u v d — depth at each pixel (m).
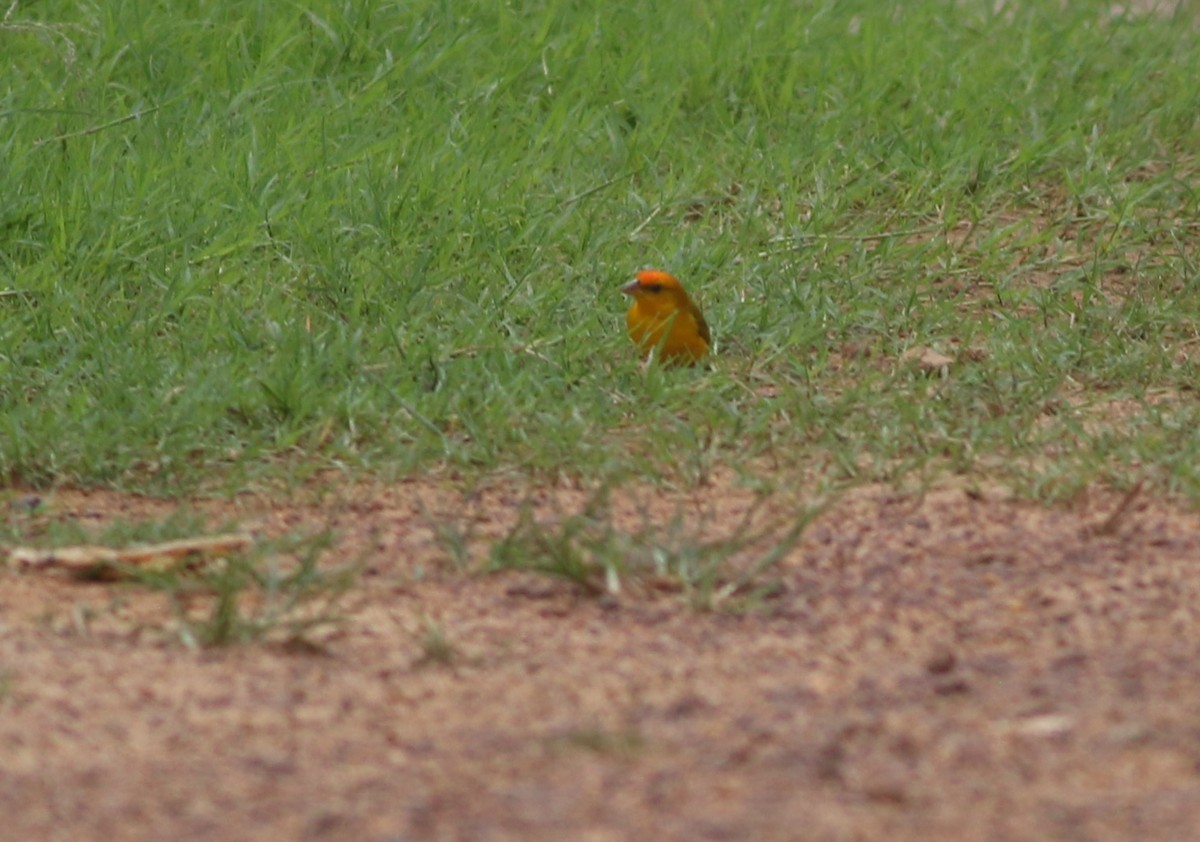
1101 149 16.64
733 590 8.51
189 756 6.48
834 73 17.89
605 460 10.49
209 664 7.54
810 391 11.84
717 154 16.20
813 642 7.89
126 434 10.72
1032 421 11.34
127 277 13.22
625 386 11.91
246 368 11.68
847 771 6.35
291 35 16.95
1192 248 15.26
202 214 13.93
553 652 7.74
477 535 9.43
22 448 10.50
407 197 14.39
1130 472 10.42
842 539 9.38
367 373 11.58
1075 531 9.51
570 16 18.08
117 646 7.76
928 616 8.25
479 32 17.52
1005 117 17.09
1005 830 5.83
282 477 10.42
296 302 12.92
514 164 15.44
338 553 9.19
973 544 9.32
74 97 15.52
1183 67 18.64
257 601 8.43
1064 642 7.89
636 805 6.02
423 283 13.30
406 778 6.27
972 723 6.84
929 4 19.52
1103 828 5.85
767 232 14.85
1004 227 15.46
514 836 5.77
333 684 7.31
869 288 13.92
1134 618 8.22
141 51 16.33
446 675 7.43
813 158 16.16
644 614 8.26
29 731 6.69
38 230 13.60
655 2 18.70
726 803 6.04
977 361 12.77
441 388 11.49
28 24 15.52
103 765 6.39
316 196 14.21
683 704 7.02
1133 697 7.13
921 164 16.14
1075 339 13.02
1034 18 19.55
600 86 17.06
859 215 15.45
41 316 12.30
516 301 13.14
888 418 11.44
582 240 14.25
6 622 8.02
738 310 13.30
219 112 15.52
